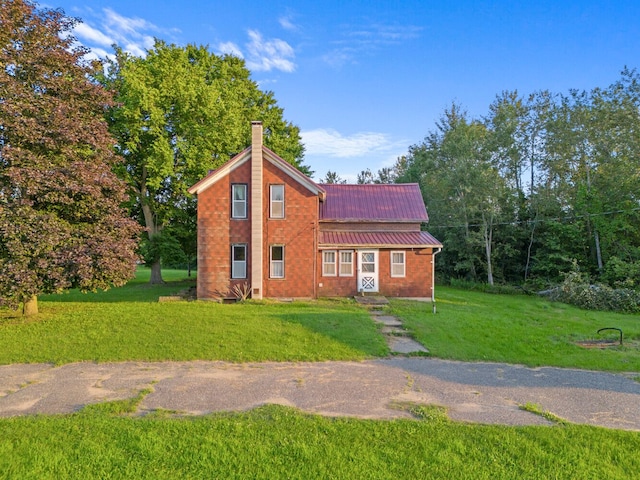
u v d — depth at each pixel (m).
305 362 9.84
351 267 21.50
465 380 8.62
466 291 29.97
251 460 4.92
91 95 15.35
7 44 13.34
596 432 5.84
